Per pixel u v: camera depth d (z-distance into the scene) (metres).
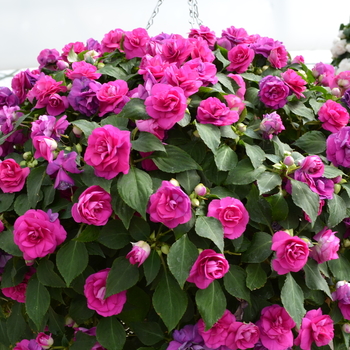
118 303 1.17
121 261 1.16
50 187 1.21
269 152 1.33
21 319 1.35
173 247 1.11
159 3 1.86
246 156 1.31
